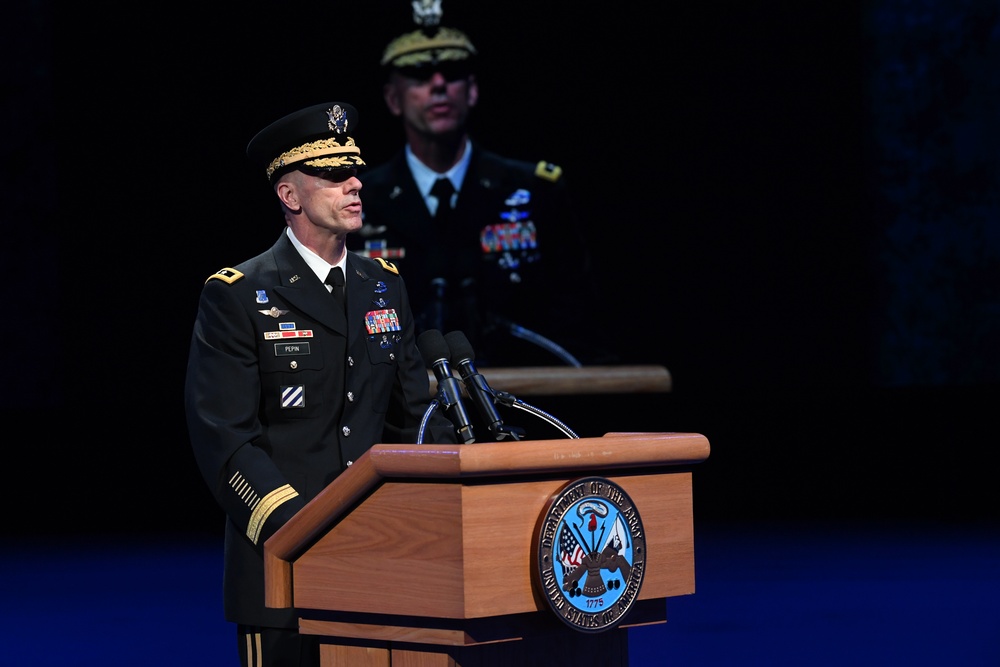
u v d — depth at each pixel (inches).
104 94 914.7
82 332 922.1
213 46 911.0
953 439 813.9
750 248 920.3
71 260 919.7
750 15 908.0
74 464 842.2
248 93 912.9
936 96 904.9
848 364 920.3
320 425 267.7
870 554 694.5
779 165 915.4
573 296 801.6
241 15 909.8
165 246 921.5
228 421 257.4
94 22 909.8
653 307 924.6
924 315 913.5
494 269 792.9
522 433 231.0
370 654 211.8
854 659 470.9
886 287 916.6
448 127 788.6
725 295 922.1
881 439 818.2
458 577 192.5
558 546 197.5
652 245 921.5
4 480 839.1
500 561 195.2
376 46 908.6
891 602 574.2
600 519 202.2
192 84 912.9
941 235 909.8
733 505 819.4
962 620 533.3
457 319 783.7
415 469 195.5
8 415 840.9
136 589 647.1
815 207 917.8
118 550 768.3
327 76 912.3
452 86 788.6
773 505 821.2
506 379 697.0
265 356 265.6
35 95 915.4
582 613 199.2
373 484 203.8
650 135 915.4
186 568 706.8
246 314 264.8
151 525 842.8
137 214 920.3
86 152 917.2
